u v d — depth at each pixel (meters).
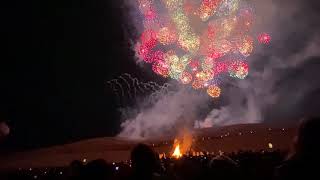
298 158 4.48
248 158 6.84
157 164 5.48
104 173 5.36
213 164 5.15
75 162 6.12
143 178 5.25
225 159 5.16
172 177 5.57
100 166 5.35
